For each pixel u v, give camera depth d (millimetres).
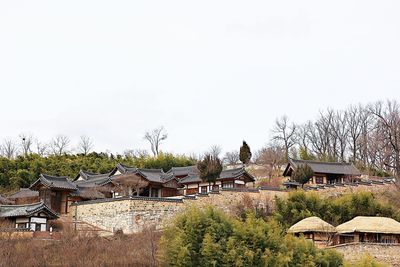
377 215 57625
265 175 92875
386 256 47188
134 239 50188
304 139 115812
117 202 57844
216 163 71000
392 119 96875
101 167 98625
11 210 57500
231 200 59406
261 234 40344
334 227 50375
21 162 94938
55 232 51750
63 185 69188
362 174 85438
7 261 42312
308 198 57469
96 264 42938
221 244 39750
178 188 79438
